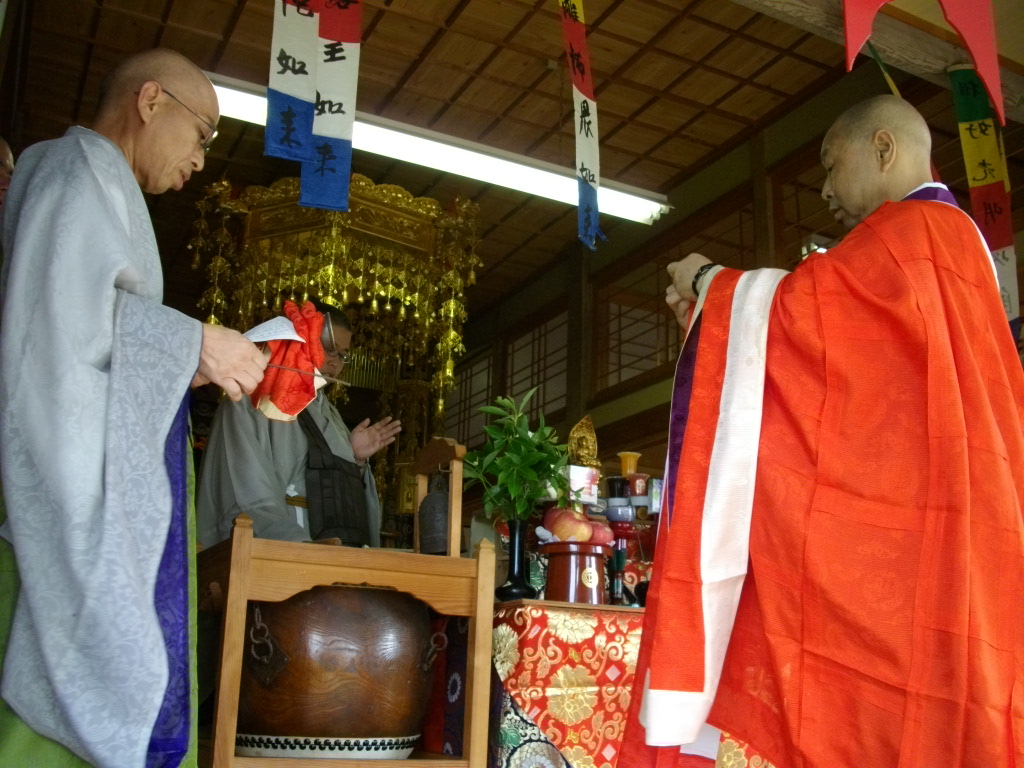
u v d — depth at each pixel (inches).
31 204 64.1
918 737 57.1
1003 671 57.9
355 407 374.0
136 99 75.0
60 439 58.4
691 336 74.4
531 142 335.3
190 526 69.1
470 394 474.6
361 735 80.5
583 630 90.2
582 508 107.4
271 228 281.3
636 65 292.2
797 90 302.4
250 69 299.3
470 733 85.4
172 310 66.3
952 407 62.0
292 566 80.7
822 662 61.5
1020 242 257.4
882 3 126.3
